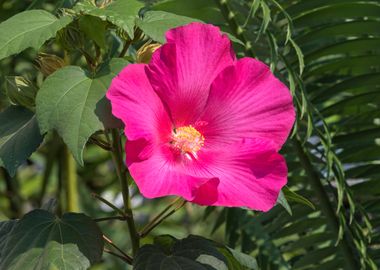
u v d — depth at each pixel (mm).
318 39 1035
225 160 732
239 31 989
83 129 688
